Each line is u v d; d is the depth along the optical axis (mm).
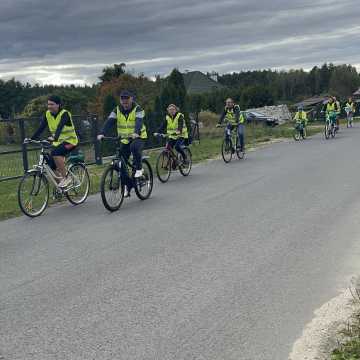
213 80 72812
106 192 7945
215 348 3492
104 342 3623
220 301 4277
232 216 7391
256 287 4570
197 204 8383
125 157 8453
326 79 105875
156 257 5547
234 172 12156
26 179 7863
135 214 7820
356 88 95688
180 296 4410
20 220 7734
